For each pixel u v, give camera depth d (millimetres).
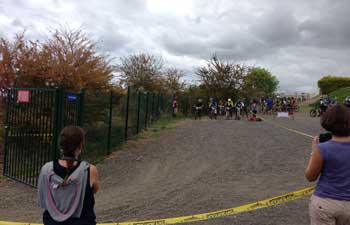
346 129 3510
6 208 7844
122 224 5562
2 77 14719
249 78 48469
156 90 43344
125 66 44406
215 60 44219
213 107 32562
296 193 4969
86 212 3271
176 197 8289
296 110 48969
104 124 13688
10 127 10711
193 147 15062
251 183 9484
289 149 14328
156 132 19719
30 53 15672
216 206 7426
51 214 3225
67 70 16031
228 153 13812
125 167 11938
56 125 9453
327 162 3475
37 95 10000
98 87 17484
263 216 6645
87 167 3316
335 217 3438
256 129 21109
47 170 3297
